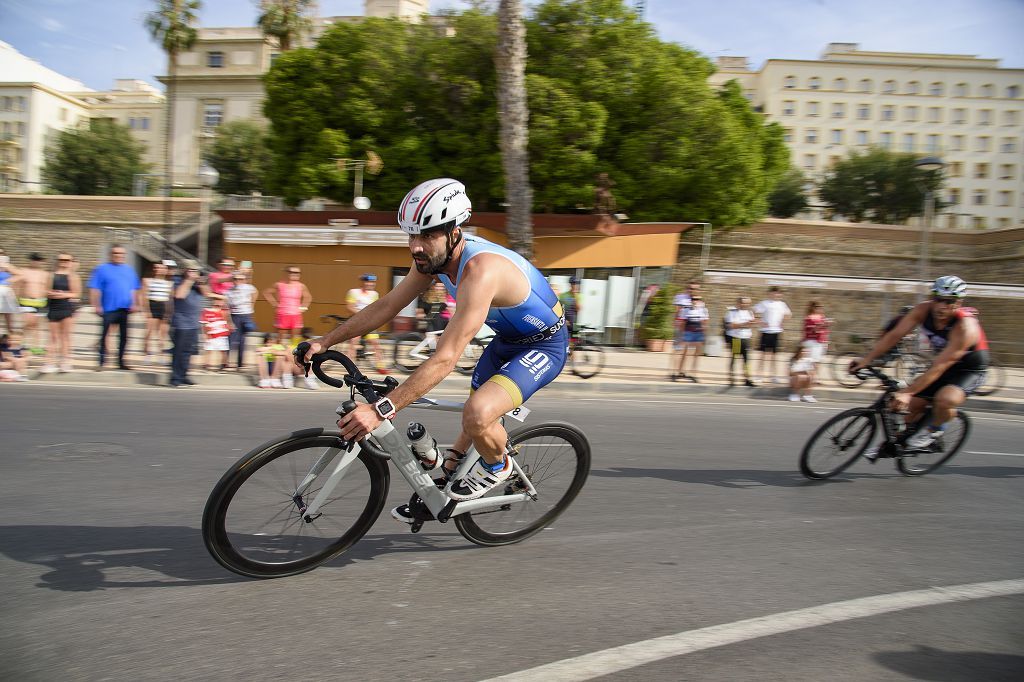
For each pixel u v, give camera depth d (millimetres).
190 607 2789
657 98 17672
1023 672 2531
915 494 5055
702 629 2748
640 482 5047
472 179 18547
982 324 19969
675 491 4844
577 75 17234
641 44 17297
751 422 8125
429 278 3201
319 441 3072
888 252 24219
